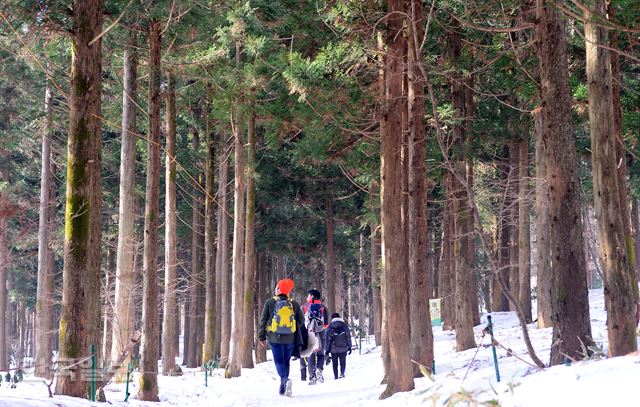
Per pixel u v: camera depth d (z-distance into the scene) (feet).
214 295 76.18
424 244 39.17
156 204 41.86
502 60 47.85
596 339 39.55
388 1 36.63
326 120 45.68
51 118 76.64
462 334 56.80
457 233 58.39
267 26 53.01
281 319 38.42
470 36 51.55
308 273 167.02
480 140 68.44
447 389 20.35
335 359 52.21
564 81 27.30
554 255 26.68
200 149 98.43
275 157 95.35
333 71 42.63
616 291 23.17
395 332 31.32
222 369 71.87
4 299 100.22
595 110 24.20
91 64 31.22
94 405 25.48
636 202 89.25
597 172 24.02
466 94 59.67
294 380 54.60
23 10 36.78
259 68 51.39
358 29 40.24
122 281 52.24
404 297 31.78
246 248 72.28
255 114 58.59
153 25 43.88
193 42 52.49
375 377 46.14
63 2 36.60
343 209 107.96
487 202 71.97
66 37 46.62
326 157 51.72
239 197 65.51
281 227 112.78
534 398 14.14
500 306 93.81
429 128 57.16
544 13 27.66
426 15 45.70
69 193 30.48
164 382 51.47
